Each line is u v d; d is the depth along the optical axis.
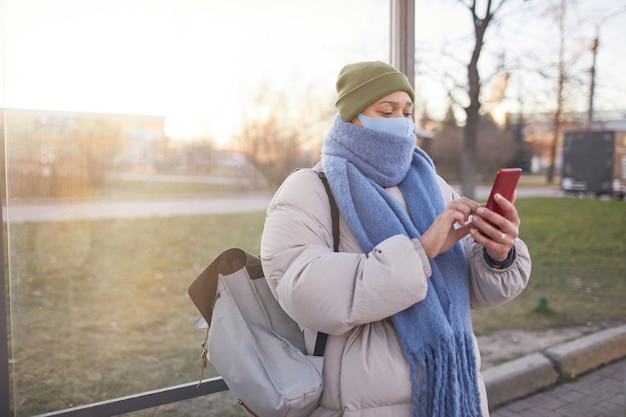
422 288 1.15
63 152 3.97
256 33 4.20
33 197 2.66
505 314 5.16
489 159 10.88
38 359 3.60
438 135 9.24
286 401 1.16
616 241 8.73
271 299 1.46
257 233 7.36
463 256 1.39
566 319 4.97
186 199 6.81
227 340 1.31
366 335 1.24
